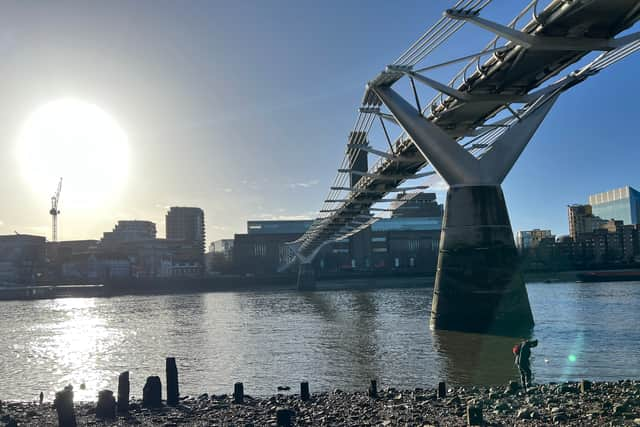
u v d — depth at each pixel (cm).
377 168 6781
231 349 3781
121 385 1778
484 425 1355
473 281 4175
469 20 3419
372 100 4903
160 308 9788
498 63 3828
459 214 4300
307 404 1809
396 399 1819
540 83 4175
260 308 8625
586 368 2597
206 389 2441
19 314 9388
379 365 2883
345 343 3841
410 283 18200
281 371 2838
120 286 19812
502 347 3366
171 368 1888
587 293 9550
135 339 4719
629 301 7256
